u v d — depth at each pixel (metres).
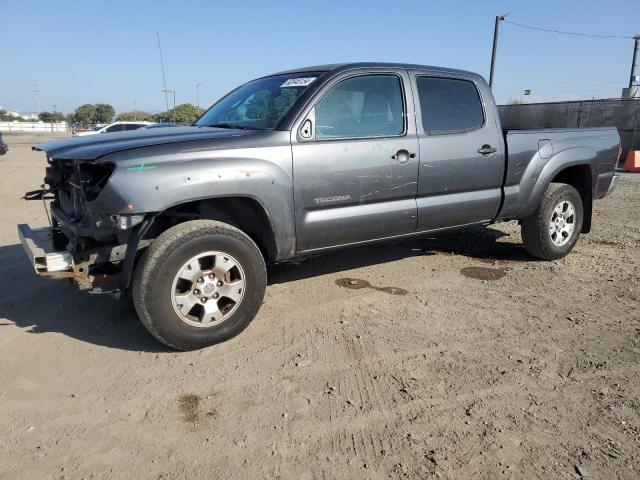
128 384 3.18
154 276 3.31
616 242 6.71
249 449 2.59
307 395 3.06
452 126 4.75
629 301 4.59
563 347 3.70
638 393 3.11
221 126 4.36
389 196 4.36
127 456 2.54
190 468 2.45
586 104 19.69
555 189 5.55
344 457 2.53
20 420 2.83
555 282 5.10
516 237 6.92
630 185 12.34
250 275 3.67
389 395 3.06
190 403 2.98
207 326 3.56
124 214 3.24
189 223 3.48
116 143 3.56
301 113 3.92
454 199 4.80
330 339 3.80
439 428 2.75
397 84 4.49
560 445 2.62
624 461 2.51
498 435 2.70
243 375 3.29
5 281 5.07
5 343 3.75
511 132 5.11
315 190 3.96
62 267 3.47
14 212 8.73
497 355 3.56
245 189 3.60
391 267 5.56
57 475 2.41
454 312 4.32
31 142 40.53
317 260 5.80
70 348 3.67
